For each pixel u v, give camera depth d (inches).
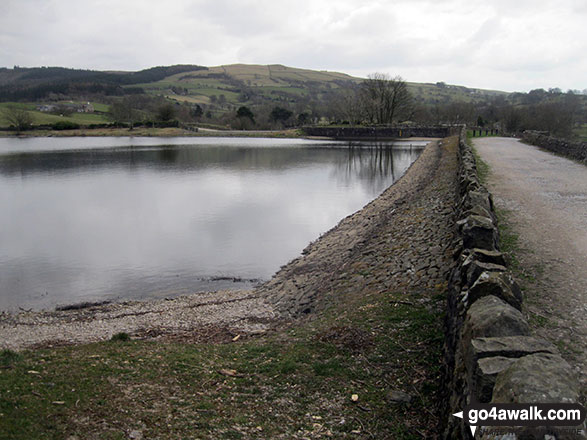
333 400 248.8
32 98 7716.5
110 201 1173.1
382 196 1090.1
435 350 284.8
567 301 302.7
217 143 3481.8
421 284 407.5
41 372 258.4
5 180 1566.2
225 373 280.5
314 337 332.8
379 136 3875.5
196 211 1043.9
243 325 432.1
